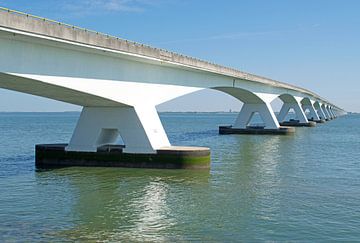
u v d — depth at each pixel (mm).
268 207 21453
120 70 30625
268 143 56438
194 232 17438
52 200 22562
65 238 16547
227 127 73250
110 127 32750
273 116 71062
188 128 103938
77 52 26453
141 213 20172
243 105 72375
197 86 44062
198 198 23250
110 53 28016
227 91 59938
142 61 32656
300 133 78812
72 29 23766
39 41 22703
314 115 130750
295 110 102688
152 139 32438
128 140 32344
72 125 119625
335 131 86188
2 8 19531
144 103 33594
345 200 23062
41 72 23766
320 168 34625
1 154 42750
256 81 59812
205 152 32344
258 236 17078
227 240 16578
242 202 22422
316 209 21141
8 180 27812
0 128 99688
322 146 53156
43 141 60219
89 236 16797
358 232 17672
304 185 27156
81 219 19141
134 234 17094
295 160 39531
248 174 31078
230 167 34469
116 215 19812
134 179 28328
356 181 28719
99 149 32844
